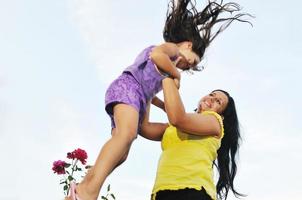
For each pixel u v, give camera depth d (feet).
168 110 12.05
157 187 12.19
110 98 12.37
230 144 14.08
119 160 11.49
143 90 12.64
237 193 14.20
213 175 12.71
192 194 11.81
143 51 13.41
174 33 13.91
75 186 11.02
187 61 13.60
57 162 20.17
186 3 13.93
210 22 14.03
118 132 11.72
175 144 12.65
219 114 14.07
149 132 13.42
